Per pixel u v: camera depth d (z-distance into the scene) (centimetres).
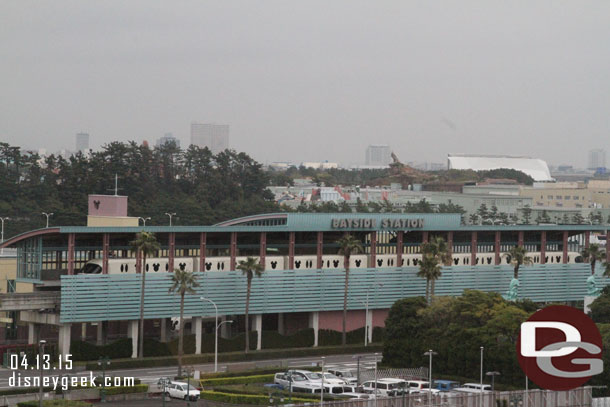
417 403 18975
